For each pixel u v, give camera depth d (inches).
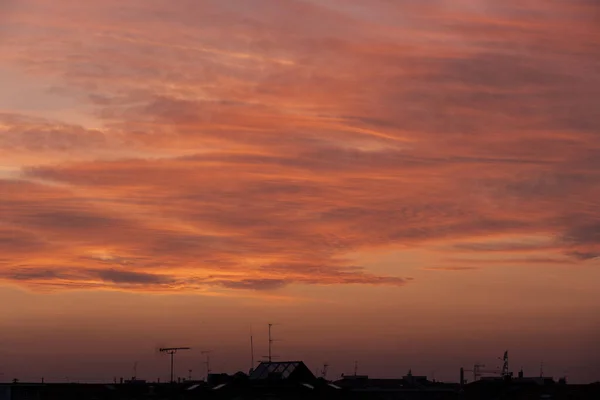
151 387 4079.7
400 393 4126.5
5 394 3944.4
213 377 4261.8
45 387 4018.2
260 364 3927.2
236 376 4111.7
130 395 4023.1
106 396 4005.9
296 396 3735.2
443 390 4215.1
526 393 4067.4
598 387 3981.3
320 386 3831.2
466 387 4237.2
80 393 4013.3
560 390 4037.9
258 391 3764.8
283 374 3814.0
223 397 3772.1
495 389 4163.4
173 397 3909.9
